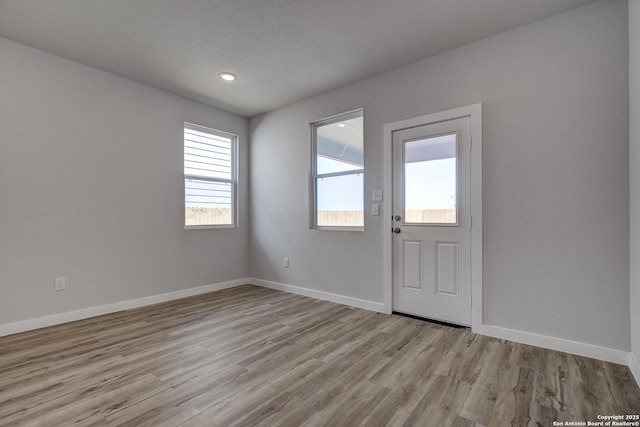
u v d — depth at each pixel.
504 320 2.59
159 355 2.30
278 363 2.18
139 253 3.54
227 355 2.30
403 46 2.81
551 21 2.39
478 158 2.69
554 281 2.38
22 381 1.93
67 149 3.02
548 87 2.40
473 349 2.39
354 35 2.64
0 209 2.65
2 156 2.67
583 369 2.07
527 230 2.49
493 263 2.63
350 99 3.57
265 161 4.51
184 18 2.42
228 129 4.47
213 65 3.15
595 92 2.23
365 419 1.59
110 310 3.29
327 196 3.91
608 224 2.19
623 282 2.14
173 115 3.85
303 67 3.19
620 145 2.15
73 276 3.05
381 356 2.28
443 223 2.95
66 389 1.84
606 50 2.19
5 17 2.39
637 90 1.91
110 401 1.73
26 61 2.79
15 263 2.73
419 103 3.05
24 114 2.78
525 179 2.49
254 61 3.07
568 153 2.32
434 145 3.00
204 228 4.18
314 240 3.95
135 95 3.50
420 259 3.09
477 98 2.71
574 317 2.30
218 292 4.20
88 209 3.15
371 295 3.42
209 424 1.54
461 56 2.80
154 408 1.67
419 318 3.09
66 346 2.45
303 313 3.29
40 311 2.85
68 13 2.35
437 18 2.41
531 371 2.05
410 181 3.15
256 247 4.65
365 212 3.46
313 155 4.04
